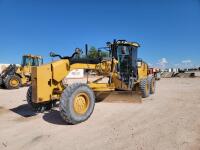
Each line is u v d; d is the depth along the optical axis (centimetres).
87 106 612
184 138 469
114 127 559
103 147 434
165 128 539
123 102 883
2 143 466
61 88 639
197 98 995
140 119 631
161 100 950
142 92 1002
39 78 586
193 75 3191
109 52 908
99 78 808
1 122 626
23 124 602
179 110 738
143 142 453
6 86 1639
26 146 447
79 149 427
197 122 585
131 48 956
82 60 691
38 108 725
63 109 563
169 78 2969
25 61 1811
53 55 675
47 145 450
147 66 1213
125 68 927
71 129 549
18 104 909
